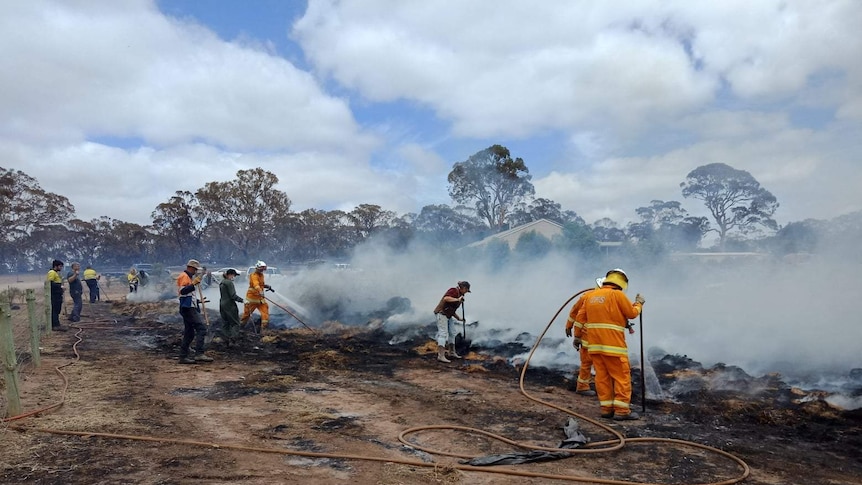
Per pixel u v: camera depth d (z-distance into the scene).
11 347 5.70
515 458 4.80
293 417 6.05
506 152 49.62
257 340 11.79
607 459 4.91
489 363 9.47
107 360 9.45
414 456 4.91
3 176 59.09
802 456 5.00
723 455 5.00
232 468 4.46
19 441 4.91
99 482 4.07
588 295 6.51
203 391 7.26
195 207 60.72
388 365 9.38
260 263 12.64
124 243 68.00
